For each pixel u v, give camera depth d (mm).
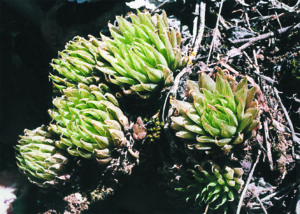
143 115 196
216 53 202
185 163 180
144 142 197
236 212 164
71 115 187
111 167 195
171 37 183
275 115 185
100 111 178
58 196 226
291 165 183
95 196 214
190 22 215
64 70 197
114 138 177
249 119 155
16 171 302
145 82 182
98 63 187
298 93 195
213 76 189
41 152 201
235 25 209
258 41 198
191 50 202
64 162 198
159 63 180
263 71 200
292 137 176
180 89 192
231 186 168
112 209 219
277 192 180
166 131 182
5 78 331
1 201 265
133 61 177
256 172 185
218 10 213
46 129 216
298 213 172
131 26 184
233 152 168
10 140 320
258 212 179
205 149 165
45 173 202
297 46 198
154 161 204
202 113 161
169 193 195
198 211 189
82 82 197
